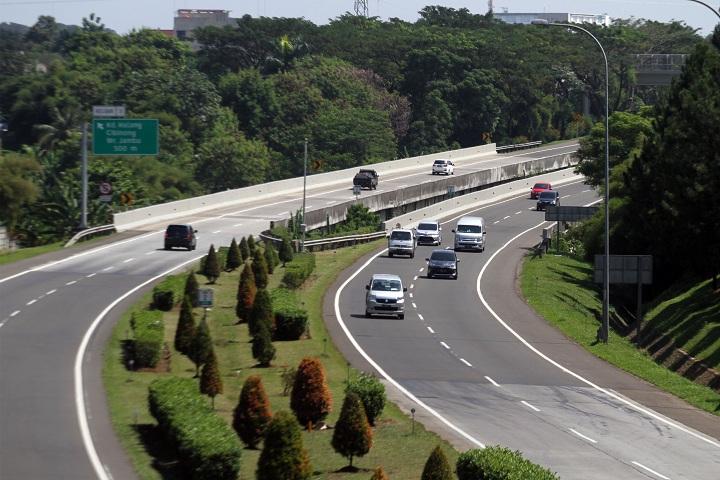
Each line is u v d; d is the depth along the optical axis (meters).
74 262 101.69
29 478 37.56
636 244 105.94
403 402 55.88
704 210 92.25
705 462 47.41
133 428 45.44
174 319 75.31
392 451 45.25
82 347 63.22
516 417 54.09
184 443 38.34
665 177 95.81
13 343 63.62
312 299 90.44
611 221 120.62
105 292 84.62
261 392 44.69
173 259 105.62
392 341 73.62
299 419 48.50
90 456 40.81
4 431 44.00
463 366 66.62
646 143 105.38
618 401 59.59
